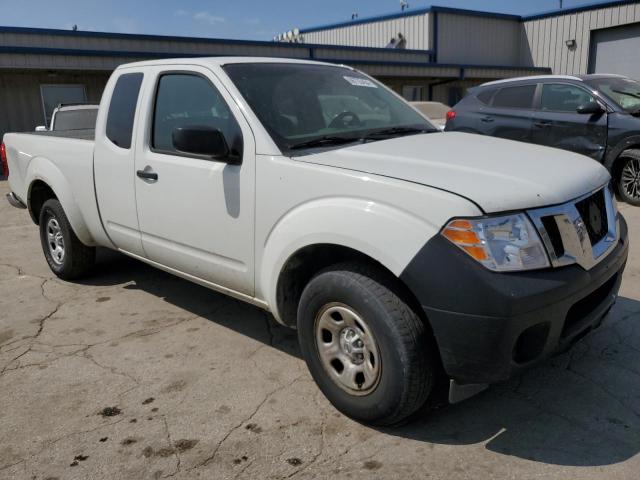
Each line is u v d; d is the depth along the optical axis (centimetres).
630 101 796
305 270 321
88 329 426
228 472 265
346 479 258
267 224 316
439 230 250
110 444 288
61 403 326
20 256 632
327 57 2138
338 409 304
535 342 258
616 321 402
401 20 2750
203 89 363
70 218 482
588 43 2569
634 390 320
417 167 286
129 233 426
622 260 308
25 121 1655
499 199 254
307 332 307
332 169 288
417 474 259
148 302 477
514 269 247
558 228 264
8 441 293
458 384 265
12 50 1475
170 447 284
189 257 376
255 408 315
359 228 269
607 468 258
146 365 368
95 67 1606
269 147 317
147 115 396
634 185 779
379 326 268
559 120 828
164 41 1755
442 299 247
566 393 319
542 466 261
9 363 375
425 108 1138
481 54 2794
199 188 353
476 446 277
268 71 374
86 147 455
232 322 432
